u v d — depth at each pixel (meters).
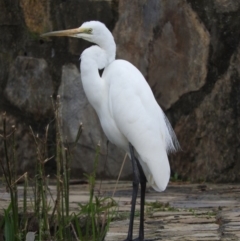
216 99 10.70
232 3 10.69
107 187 10.35
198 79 10.77
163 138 7.29
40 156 6.68
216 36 10.70
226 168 10.70
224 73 10.69
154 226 7.56
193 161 10.81
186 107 10.82
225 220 7.61
